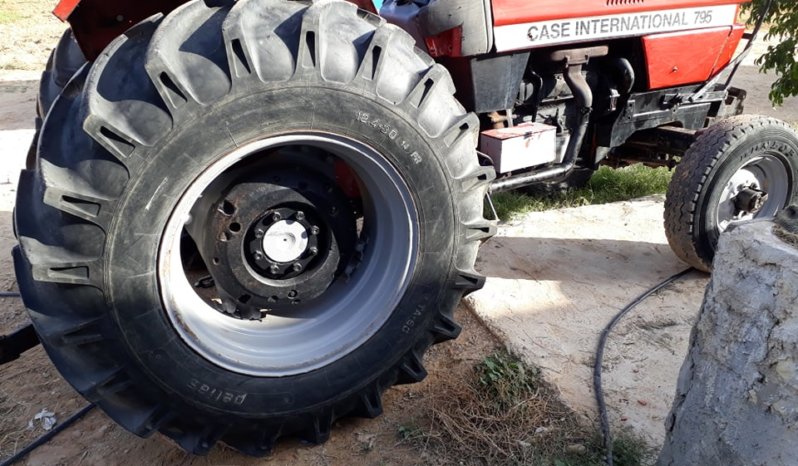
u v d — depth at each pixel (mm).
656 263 3836
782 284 1616
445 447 2438
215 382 2154
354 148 2117
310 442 2436
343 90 2021
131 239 1900
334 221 2395
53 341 1906
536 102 3453
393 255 2361
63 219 1861
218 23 1975
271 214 2309
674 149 3879
